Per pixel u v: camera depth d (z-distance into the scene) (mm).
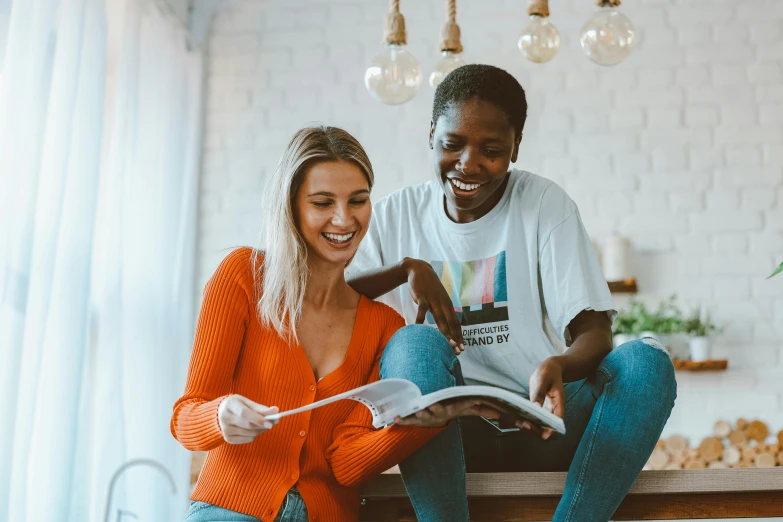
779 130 3719
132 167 3189
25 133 2410
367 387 1092
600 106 3797
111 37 3432
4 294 2281
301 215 1317
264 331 1309
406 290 1650
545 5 2320
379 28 3975
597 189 3746
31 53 2467
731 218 3682
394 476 1404
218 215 3898
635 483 1398
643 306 3574
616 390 1294
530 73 3844
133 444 3168
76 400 2553
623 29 2189
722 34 3799
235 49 4023
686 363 3533
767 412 3537
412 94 2266
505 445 1490
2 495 2176
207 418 1146
